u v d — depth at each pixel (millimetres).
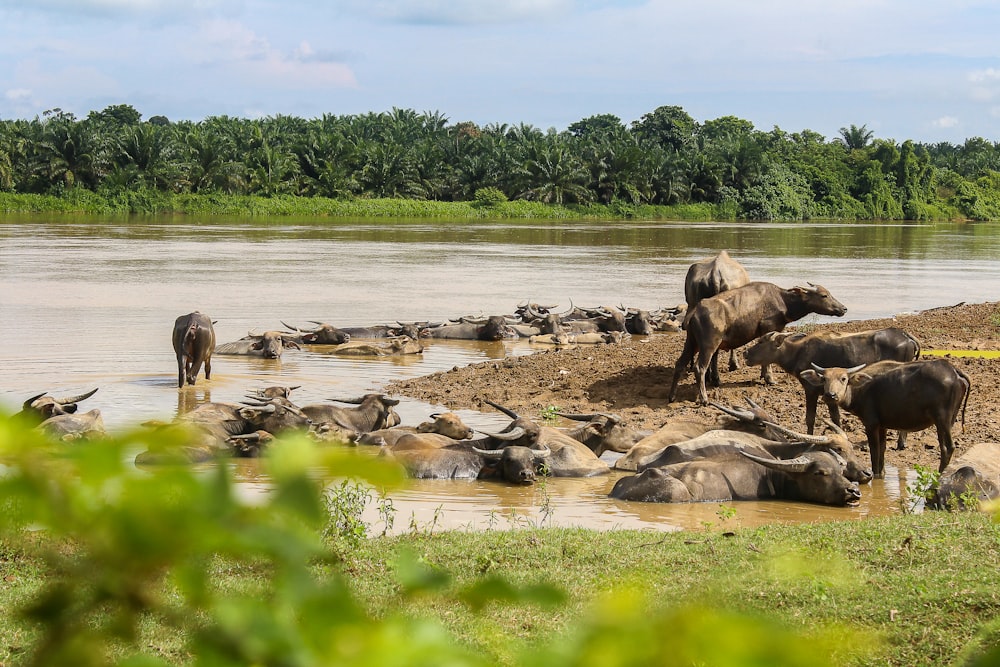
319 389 36344
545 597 2518
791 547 17422
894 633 13180
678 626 2121
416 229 151375
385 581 15109
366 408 30141
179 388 35125
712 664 2092
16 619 2152
